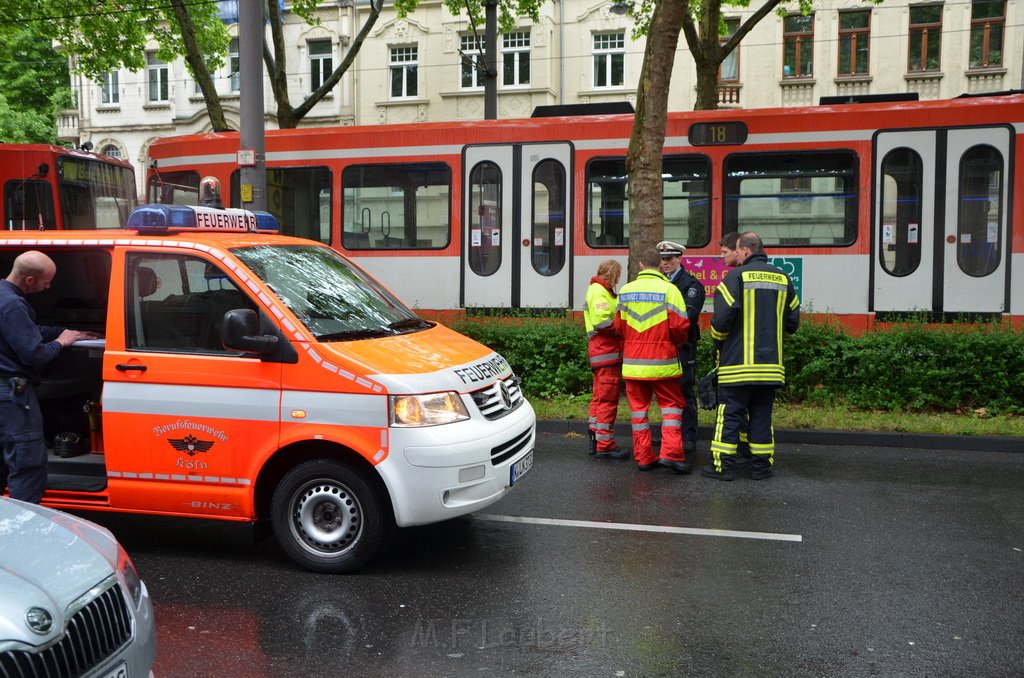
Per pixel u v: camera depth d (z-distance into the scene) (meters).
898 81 26.73
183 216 6.02
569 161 13.12
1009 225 11.69
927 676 4.11
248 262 5.70
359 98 31.31
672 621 4.73
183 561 5.72
